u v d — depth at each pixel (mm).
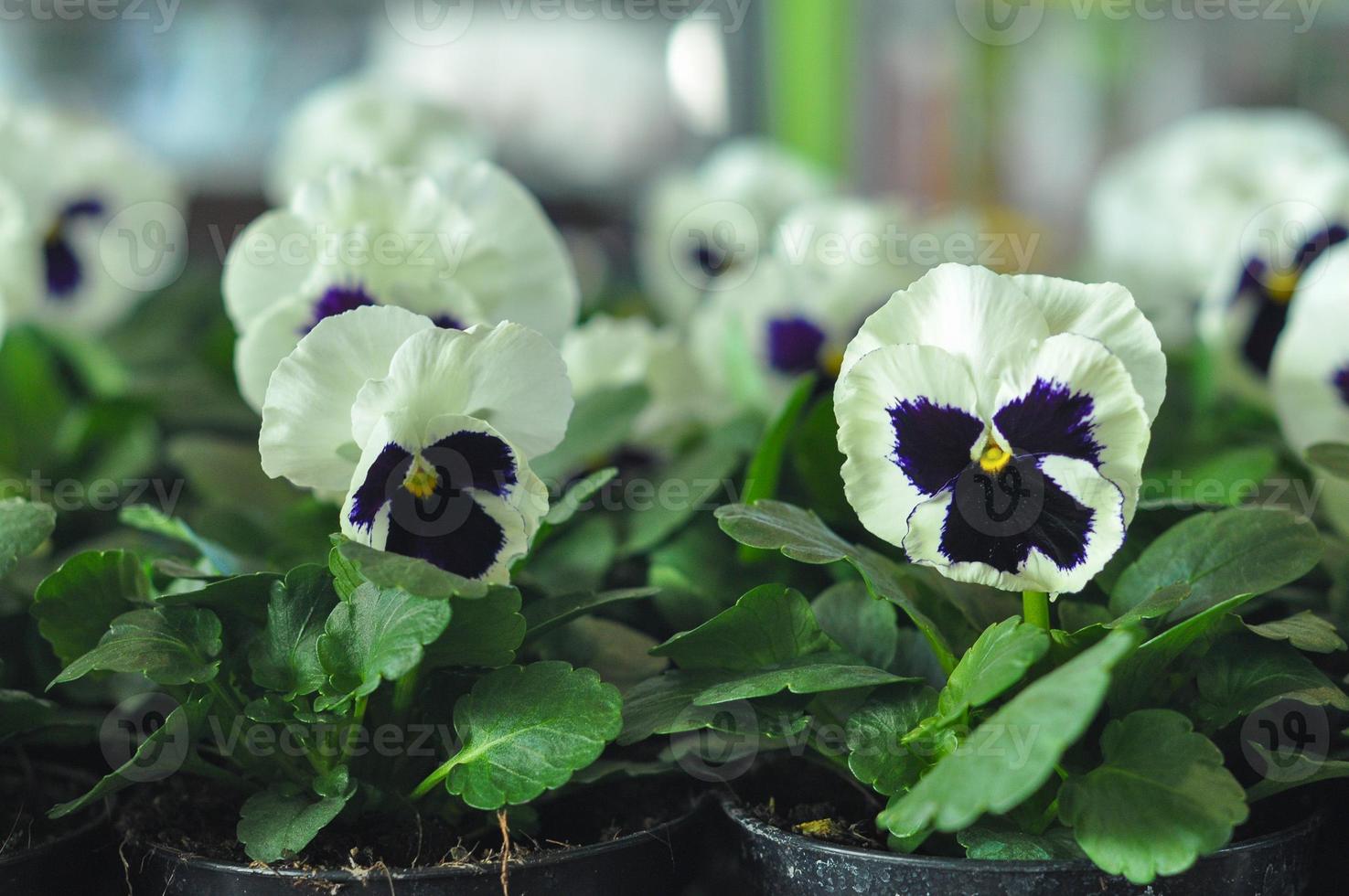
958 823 547
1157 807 569
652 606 733
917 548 585
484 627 601
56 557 769
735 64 2139
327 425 604
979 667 582
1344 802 650
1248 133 1070
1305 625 612
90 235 990
